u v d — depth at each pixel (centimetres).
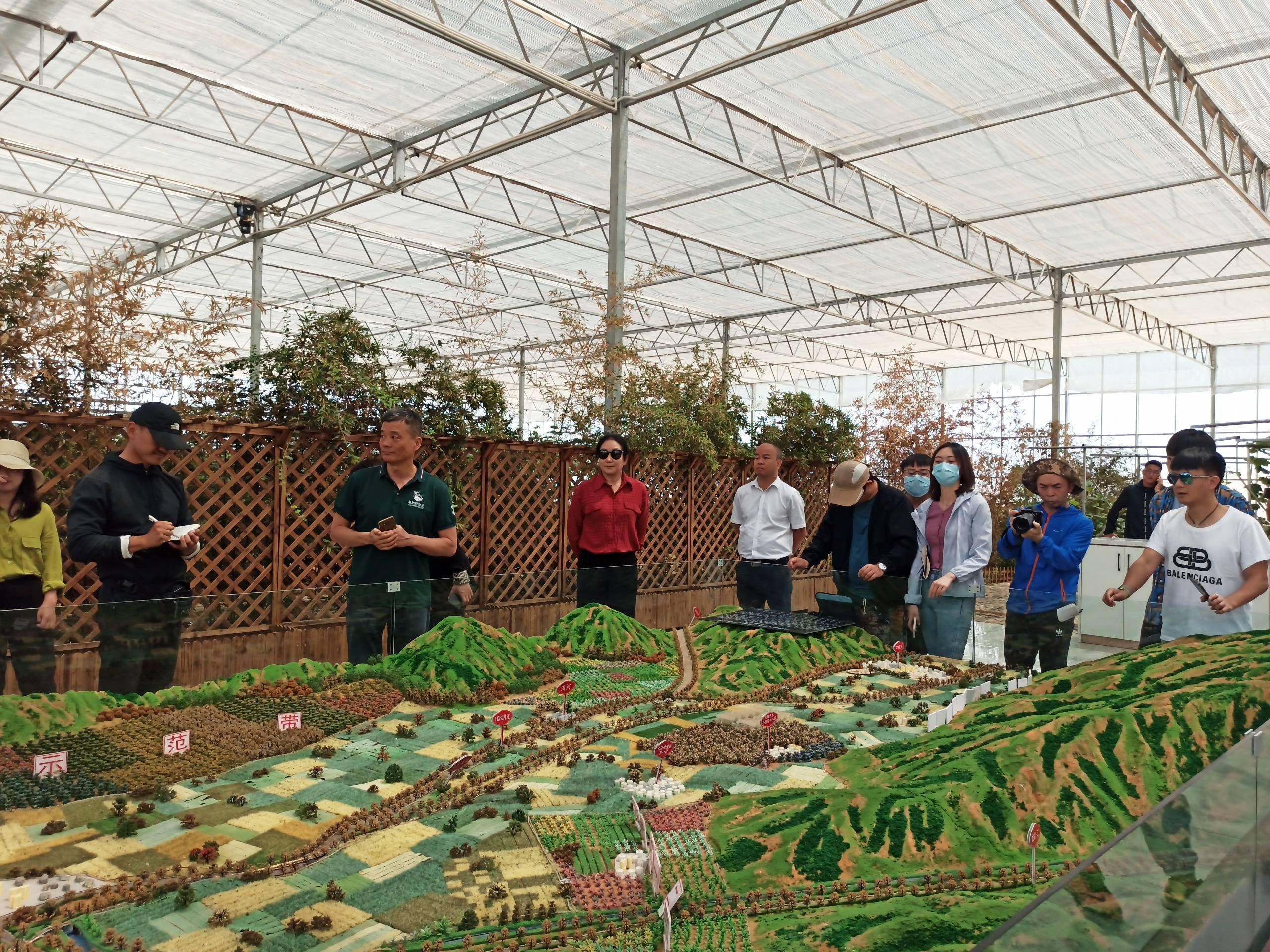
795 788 236
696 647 425
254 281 1366
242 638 293
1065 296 1742
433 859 195
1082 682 283
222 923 167
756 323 2327
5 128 1081
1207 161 971
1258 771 166
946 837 199
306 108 1029
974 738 250
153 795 227
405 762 259
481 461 693
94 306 532
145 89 977
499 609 399
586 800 232
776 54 829
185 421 521
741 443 927
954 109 975
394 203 1360
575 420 838
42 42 843
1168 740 225
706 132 1063
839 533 485
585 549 544
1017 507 1394
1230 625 315
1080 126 1012
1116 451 1566
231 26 838
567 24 825
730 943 160
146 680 265
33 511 339
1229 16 786
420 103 1006
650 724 307
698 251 1602
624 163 870
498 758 267
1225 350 2481
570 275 1802
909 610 416
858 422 1455
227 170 1234
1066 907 107
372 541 369
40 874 186
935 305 2025
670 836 206
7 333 496
